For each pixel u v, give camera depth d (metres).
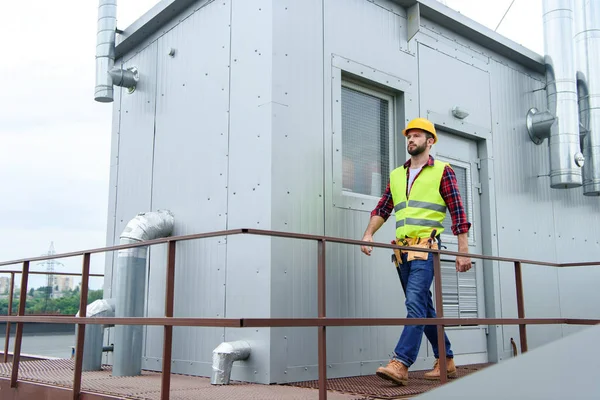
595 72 7.51
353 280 5.03
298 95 4.85
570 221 7.79
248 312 4.55
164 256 5.47
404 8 5.94
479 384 1.00
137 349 5.09
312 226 4.77
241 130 4.88
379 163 5.64
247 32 4.97
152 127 5.99
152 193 5.86
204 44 5.44
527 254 7.00
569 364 0.96
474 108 6.61
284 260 4.53
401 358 4.23
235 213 4.82
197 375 4.96
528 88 7.45
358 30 5.45
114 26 6.26
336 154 5.07
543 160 7.47
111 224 6.44
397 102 5.83
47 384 4.36
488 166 6.68
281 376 4.39
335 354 4.80
